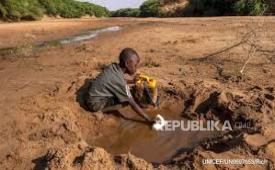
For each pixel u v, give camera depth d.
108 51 11.90
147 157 5.36
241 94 6.84
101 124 6.47
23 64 10.55
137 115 6.75
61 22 26.73
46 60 10.99
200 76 8.26
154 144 5.76
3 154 5.10
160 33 15.58
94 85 6.69
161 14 38.56
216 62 9.39
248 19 20.34
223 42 12.03
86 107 6.81
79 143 4.89
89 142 5.94
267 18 20.58
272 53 10.00
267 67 8.70
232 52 10.30
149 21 24.56
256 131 5.35
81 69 9.42
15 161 4.85
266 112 6.19
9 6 27.72
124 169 4.52
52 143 5.32
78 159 4.59
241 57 9.71
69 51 12.40
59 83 7.88
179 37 13.90
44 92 7.35
